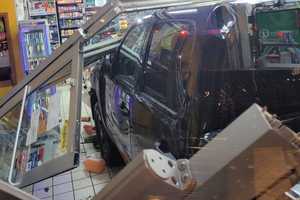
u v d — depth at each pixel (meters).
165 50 2.33
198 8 2.20
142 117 2.42
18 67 6.98
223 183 0.76
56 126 2.08
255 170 0.73
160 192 0.76
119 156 3.92
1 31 6.79
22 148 2.20
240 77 1.98
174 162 0.81
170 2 1.77
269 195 0.76
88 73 4.41
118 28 2.99
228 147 0.76
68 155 1.74
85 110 5.85
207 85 1.99
